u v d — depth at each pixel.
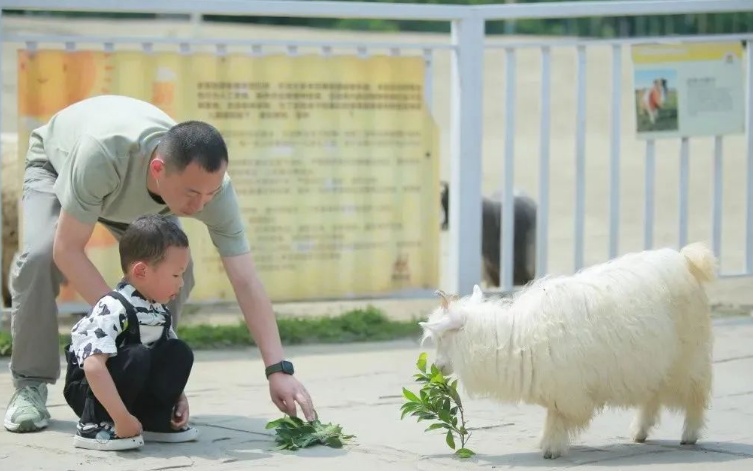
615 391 5.16
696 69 9.20
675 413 5.60
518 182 15.98
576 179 9.20
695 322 5.34
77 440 5.36
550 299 5.12
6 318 8.57
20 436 5.62
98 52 8.30
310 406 5.56
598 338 5.05
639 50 9.12
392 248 9.05
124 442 5.30
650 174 9.29
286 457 5.24
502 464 5.12
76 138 5.65
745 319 9.05
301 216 8.83
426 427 5.90
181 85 8.46
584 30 28.08
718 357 7.65
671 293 5.26
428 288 9.14
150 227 5.14
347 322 8.72
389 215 9.02
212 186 5.11
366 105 8.87
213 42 8.46
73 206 5.38
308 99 8.74
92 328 5.12
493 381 5.14
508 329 5.12
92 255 8.41
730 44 9.22
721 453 5.31
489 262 10.16
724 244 12.27
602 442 5.60
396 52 8.90
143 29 28.66
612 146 9.21
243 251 5.72
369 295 9.02
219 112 8.57
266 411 6.29
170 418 5.48
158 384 5.32
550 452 5.20
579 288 5.14
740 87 9.27
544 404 5.21
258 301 5.68
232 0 8.28
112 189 5.39
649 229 9.33
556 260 11.53
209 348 8.23
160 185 5.16
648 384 5.20
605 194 15.26
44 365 5.79
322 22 30.28
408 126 8.98
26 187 5.91
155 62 8.41
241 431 5.79
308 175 8.81
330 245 8.91
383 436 5.70
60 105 8.29
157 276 5.17
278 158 8.73
